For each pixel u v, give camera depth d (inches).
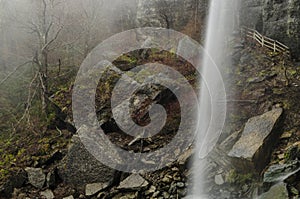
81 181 419.5
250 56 576.4
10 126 533.6
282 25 600.7
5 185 410.0
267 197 347.3
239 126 452.4
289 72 524.4
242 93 501.0
